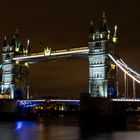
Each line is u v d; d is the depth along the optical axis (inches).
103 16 5979.3
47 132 4173.2
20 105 6948.8
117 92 5738.2
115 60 5841.5
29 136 3737.7
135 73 5629.9
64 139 3472.0
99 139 3462.1
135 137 3612.2
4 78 7194.9
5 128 4744.1
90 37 5930.1
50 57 6432.1
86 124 5413.4
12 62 7096.5
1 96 6934.1
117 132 4109.3
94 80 5787.4
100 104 5428.2
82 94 5629.9
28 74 7293.3
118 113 5551.2
